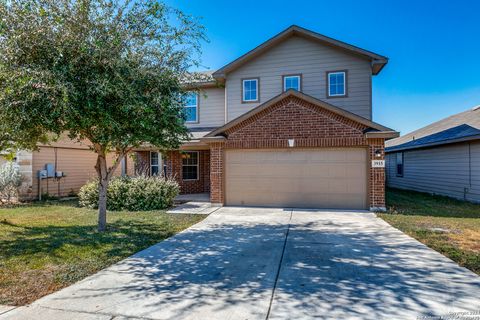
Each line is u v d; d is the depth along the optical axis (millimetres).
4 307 3496
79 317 3268
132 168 17016
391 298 3678
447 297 3693
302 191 10523
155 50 6707
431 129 17812
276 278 4352
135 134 6344
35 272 4613
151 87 6547
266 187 10828
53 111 5266
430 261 4996
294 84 13266
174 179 13430
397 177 19281
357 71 12711
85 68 5676
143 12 6445
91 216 9414
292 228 7551
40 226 7906
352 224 7918
